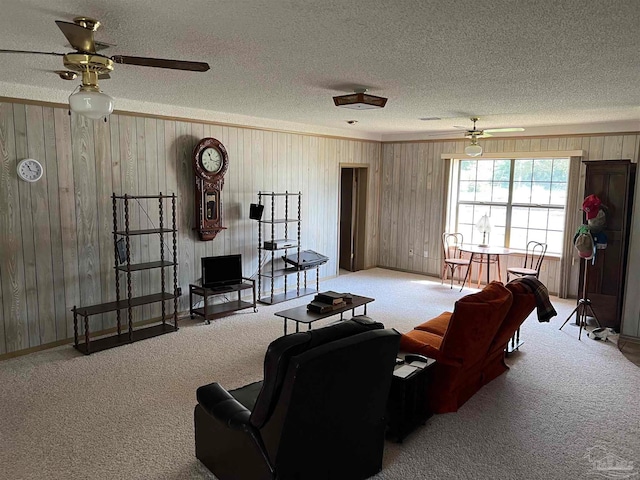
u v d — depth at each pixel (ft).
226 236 20.18
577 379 13.44
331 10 7.32
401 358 10.98
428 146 26.66
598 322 17.89
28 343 14.82
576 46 9.07
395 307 20.72
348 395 7.80
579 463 9.47
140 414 11.22
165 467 9.23
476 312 10.34
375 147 28.22
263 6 7.20
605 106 16.31
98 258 16.20
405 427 10.31
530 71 11.22
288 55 10.08
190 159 18.49
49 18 7.86
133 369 13.73
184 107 17.81
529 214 24.08
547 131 22.47
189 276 19.02
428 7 7.11
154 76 12.30
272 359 7.04
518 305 12.05
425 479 8.93
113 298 16.71
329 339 7.59
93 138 15.69
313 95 14.94
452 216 26.55
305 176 23.73
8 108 13.78
